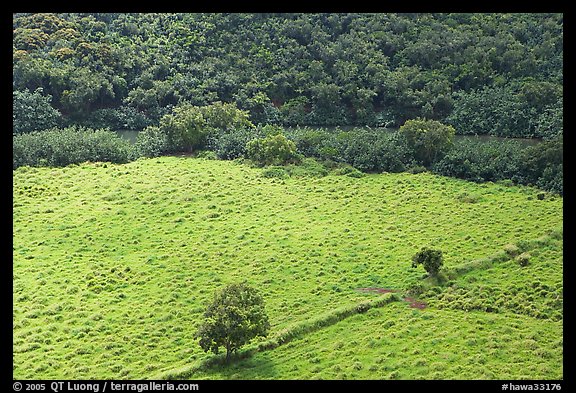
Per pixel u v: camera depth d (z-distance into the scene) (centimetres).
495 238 8331
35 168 10719
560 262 7612
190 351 6262
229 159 11562
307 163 11094
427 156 11212
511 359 5969
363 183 10438
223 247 8338
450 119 14050
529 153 10531
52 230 8750
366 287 7325
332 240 8462
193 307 7031
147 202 9575
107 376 5903
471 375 5706
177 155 11875
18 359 6175
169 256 8112
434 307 6888
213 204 9525
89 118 13625
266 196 9875
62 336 6556
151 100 13938
